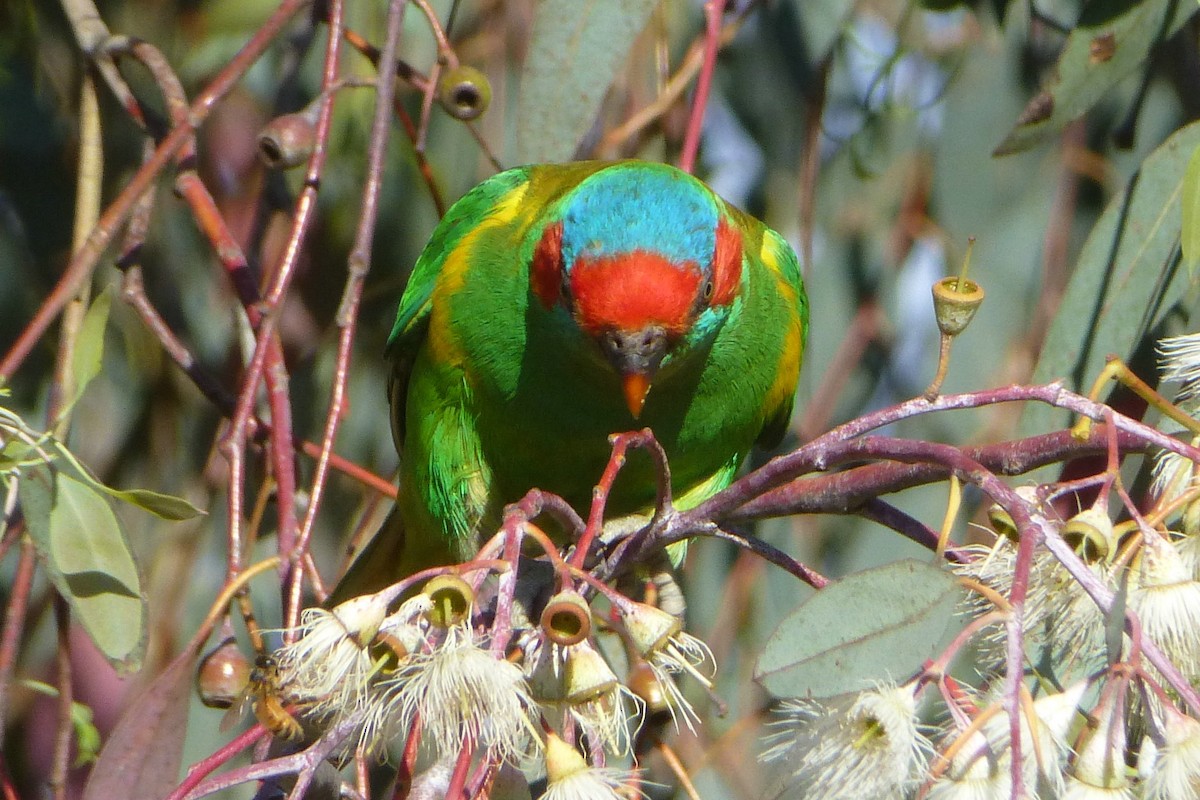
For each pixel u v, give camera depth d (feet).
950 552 15.80
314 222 29.04
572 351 22.18
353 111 28.78
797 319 25.34
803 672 12.73
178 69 29.91
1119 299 22.72
